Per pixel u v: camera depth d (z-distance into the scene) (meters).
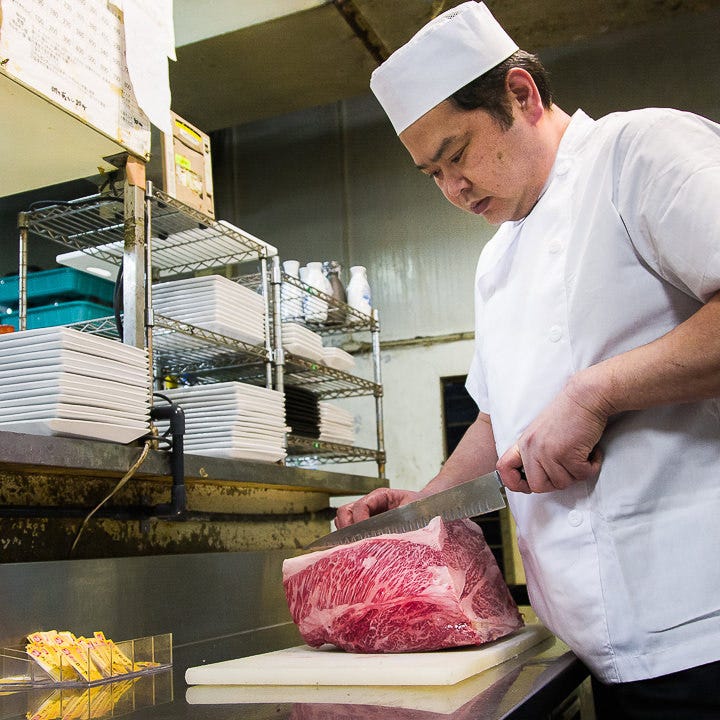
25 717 1.17
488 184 1.45
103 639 1.54
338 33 3.51
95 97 1.79
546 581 1.42
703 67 3.90
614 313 1.34
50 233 2.37
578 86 4.09
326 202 4.56
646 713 1.30
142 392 1.85
